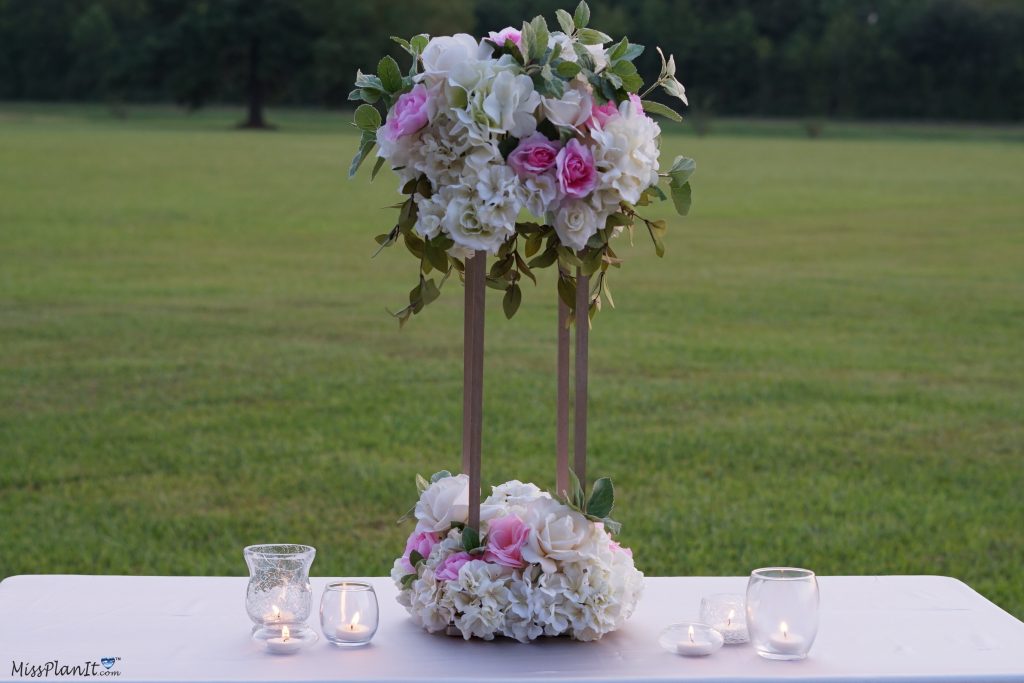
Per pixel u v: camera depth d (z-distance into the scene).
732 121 69.25
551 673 1.93
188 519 5.46
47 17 70.69
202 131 48.97
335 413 7.38
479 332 2.14
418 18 66.56
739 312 11.37
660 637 2.05
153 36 66.88
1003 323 10.91
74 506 5.64
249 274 13.33
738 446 6.79
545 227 2.21
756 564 4.95
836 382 8.43
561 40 2.17
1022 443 6.94
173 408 7.45
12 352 8.94
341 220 18.95
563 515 2.12
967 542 5.30
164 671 1.92
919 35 71.81
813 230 18.50
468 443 2.39
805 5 77.44
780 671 1.95
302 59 64.12
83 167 27.98
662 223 2.26
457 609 2.06
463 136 2.07
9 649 2.02
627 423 7.25
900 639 2.12
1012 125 70.31
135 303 11.21
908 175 30.44
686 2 73.94
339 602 2.05
